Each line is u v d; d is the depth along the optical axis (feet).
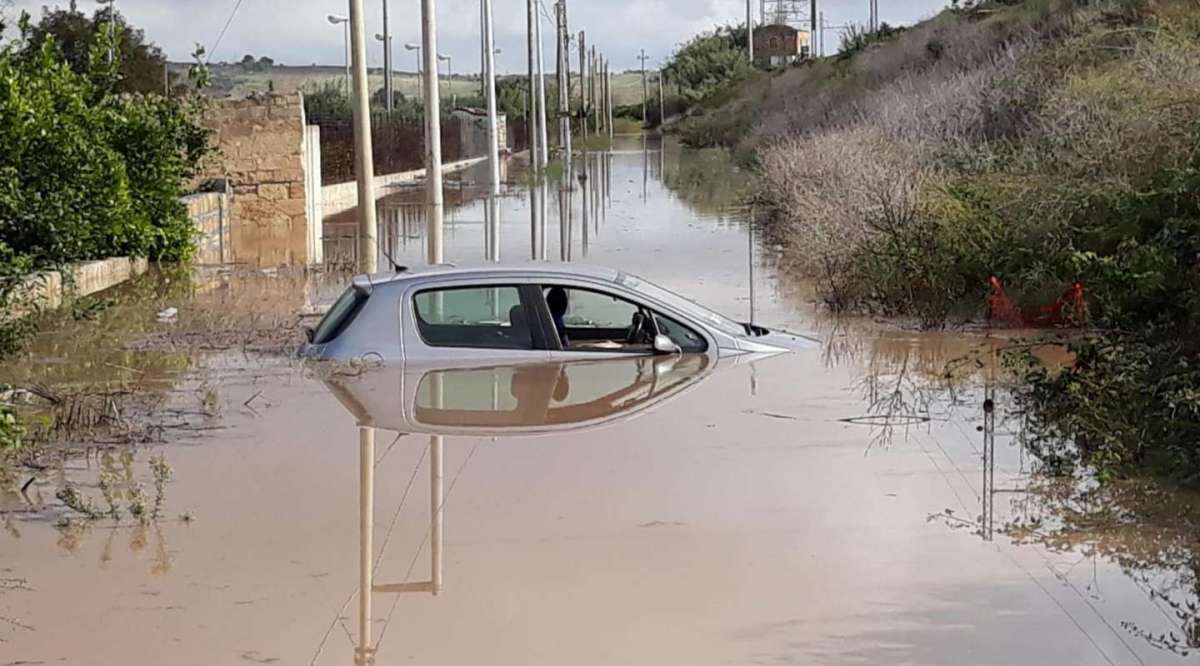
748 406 32.73
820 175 69.05
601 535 22.77
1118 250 39.55
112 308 50.39
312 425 31.32
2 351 41.16
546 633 18.45
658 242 75.97
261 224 91.45
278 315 48.98
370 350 37.96
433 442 29.53
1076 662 17.39
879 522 23.41
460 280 38.47
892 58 146.30
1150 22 78.07
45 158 54.54
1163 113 46.98
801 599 19.66
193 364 39.34
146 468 27.73
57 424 31.63
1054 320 43.34
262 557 21.93
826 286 51.60
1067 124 57.52
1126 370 31.35
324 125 127.34
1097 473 25.73
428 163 75.46
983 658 17.52
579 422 31.27
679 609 19.31
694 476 26.45
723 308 49.19
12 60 58.70
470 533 22.98
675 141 275.18
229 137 90.99
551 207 105.19
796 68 243.60
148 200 64.80
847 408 32.48
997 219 47.65
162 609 19.65
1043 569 20.98
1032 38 96.12
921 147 67.00
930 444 28.96
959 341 41.47
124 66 124.47
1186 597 19.75
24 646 18.29
